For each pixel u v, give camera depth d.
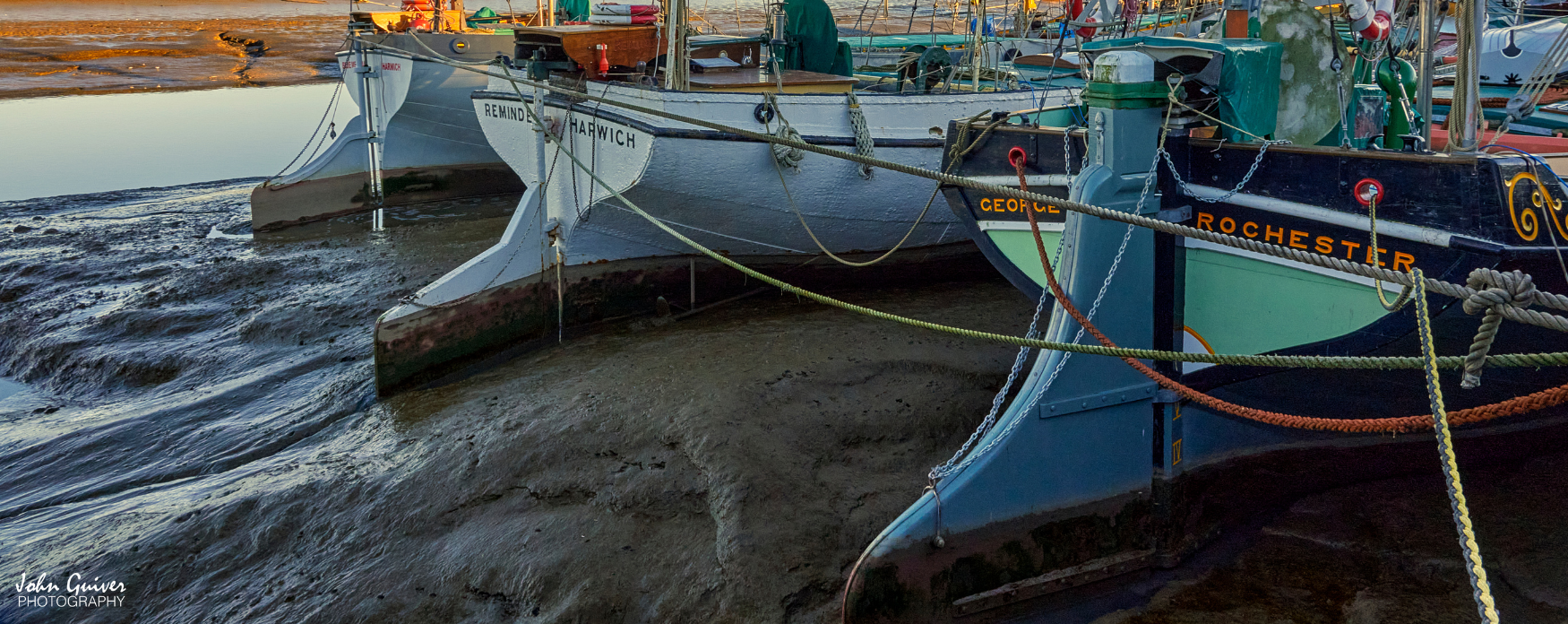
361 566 5.56
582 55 8.80
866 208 8.80
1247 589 5.21
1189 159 5.35
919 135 8.77
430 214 14.25
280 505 6.12
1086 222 5.00
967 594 5.00
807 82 8.71
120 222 14.23
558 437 6.50
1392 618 4.77
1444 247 4.58
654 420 6.59
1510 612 4.79
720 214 8.51
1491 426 5.61
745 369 7.32
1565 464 5.87
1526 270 4.58
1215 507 5.68
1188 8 10.68
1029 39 13.88
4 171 18.02
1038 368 5.13
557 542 5.54
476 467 6.31
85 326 9.91
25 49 39.19
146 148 20.84
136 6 93.62
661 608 5.04
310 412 7.77
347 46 14.54
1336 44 5.57
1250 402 5.60
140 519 6.18
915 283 9.81
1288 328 5.22
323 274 11.11
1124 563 5.32
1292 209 5.04
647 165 7.87
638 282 9.16
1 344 9.82
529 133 9.07
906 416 6.65
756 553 5.30
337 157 14.10
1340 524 5.60
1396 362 3.50
